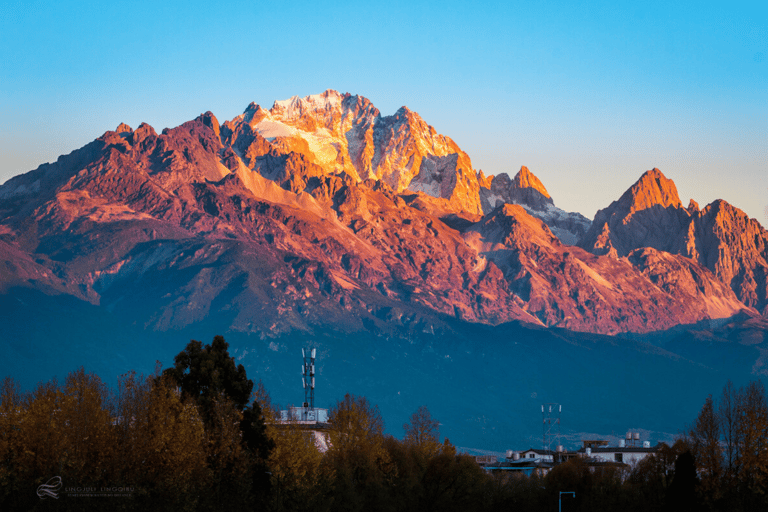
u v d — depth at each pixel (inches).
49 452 5753.0
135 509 5797.2
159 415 6146.7
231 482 6491.1
